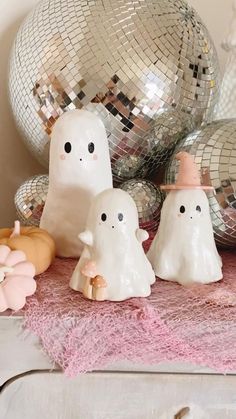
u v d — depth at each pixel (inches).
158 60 25.2
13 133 31.0
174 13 26.1
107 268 19.3
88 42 24.8
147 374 19.1
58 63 25.0
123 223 19.4
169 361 19.0
